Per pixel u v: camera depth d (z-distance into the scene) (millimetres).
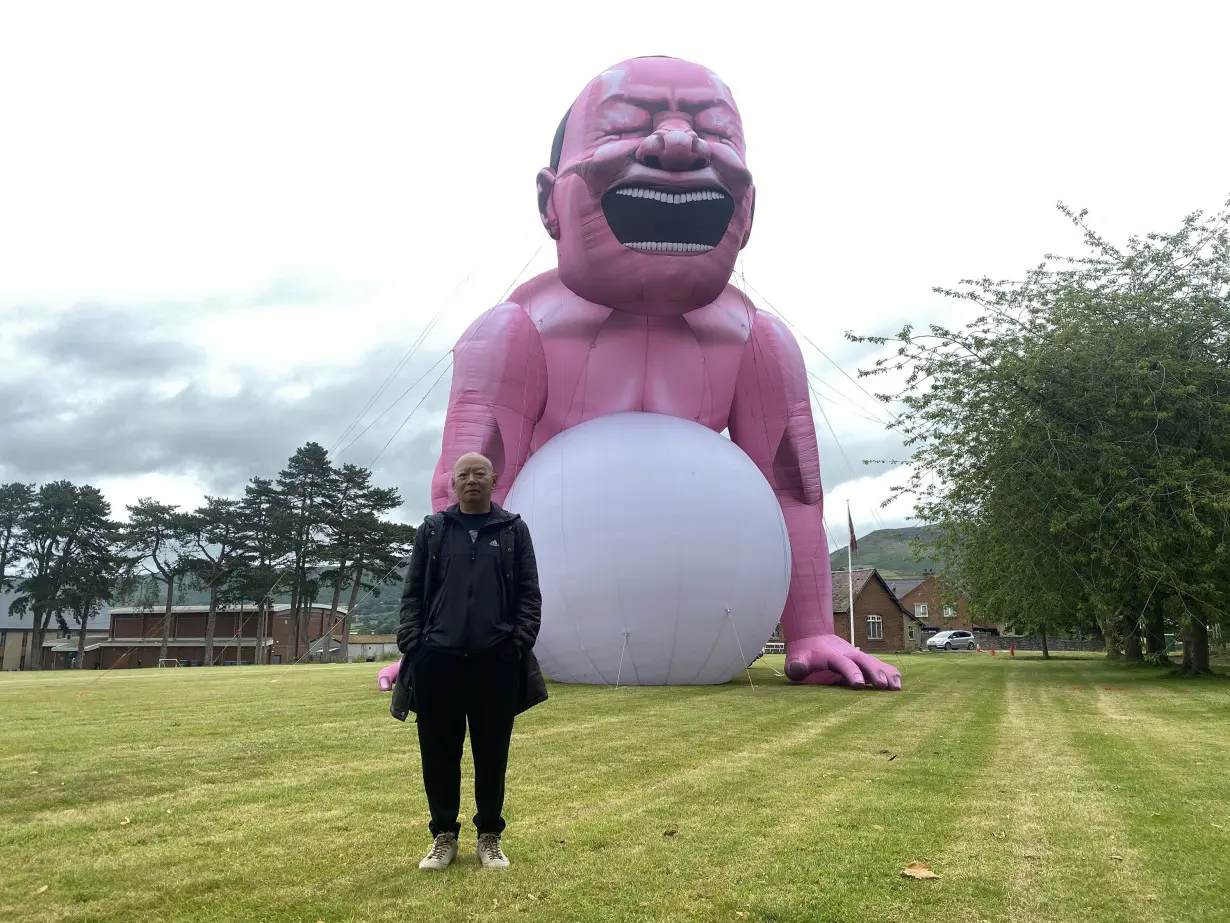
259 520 48844
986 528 16172
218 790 4770
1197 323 15055
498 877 3256
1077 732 7750
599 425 12148
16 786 4855
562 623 11352
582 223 11977
